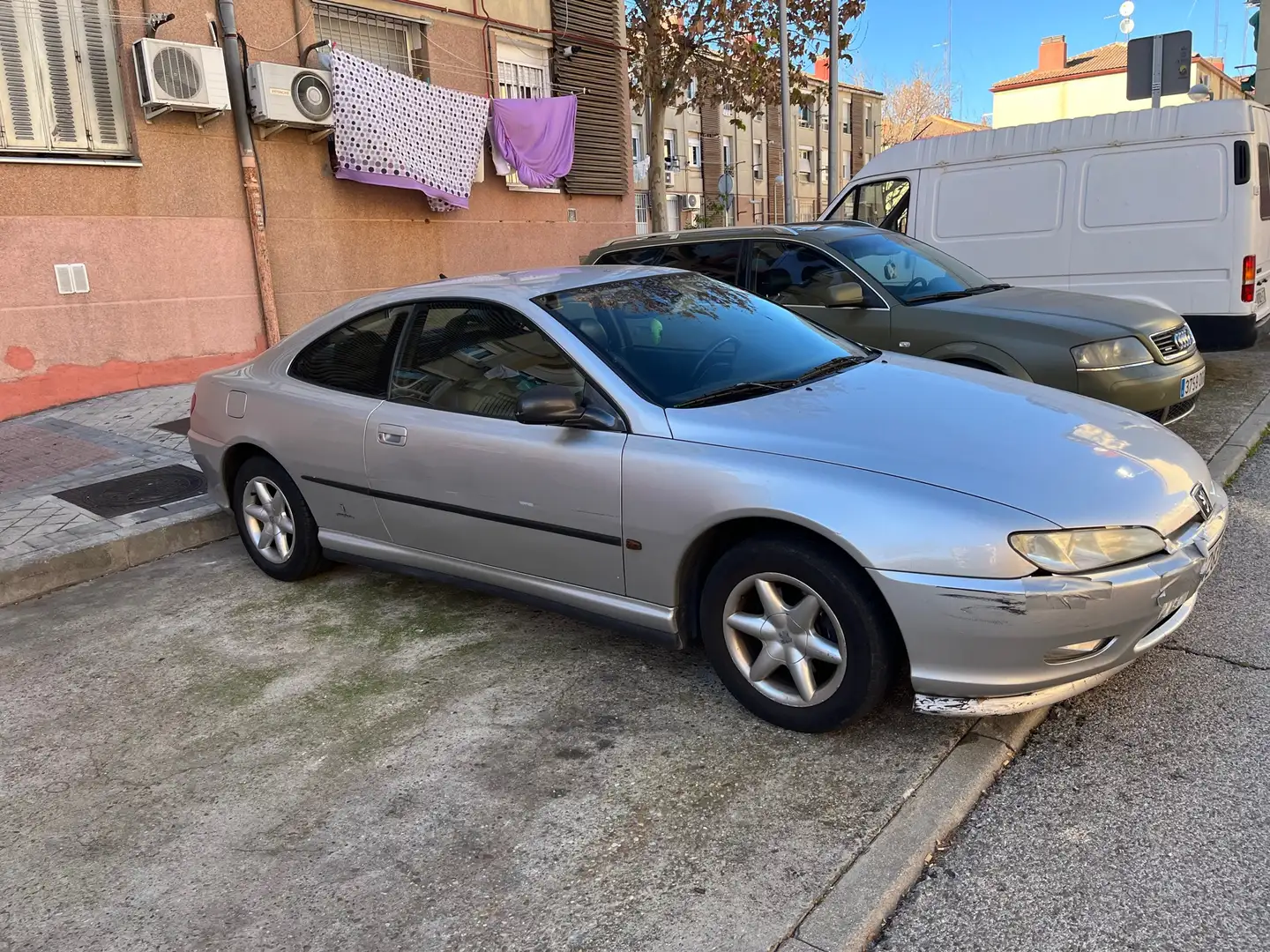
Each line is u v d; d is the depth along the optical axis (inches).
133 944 93.7
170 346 349.1
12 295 307.4
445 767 121.3
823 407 131.3
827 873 97.4
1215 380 332.5
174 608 181.5
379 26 413.7
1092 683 112.6
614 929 91.5
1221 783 109.0
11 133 304.3
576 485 133.6
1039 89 1724.9
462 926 93.4
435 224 437.4
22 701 146.9
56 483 244.7
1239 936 86.6
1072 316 221.6
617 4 526.3
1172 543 112.5
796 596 121.3
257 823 111.9
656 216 676.1
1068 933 88.7
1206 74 1550.2
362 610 174.4
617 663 147.3
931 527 107.2
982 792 111.0
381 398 163.5
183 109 334.0
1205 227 304.7
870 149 1851.6
